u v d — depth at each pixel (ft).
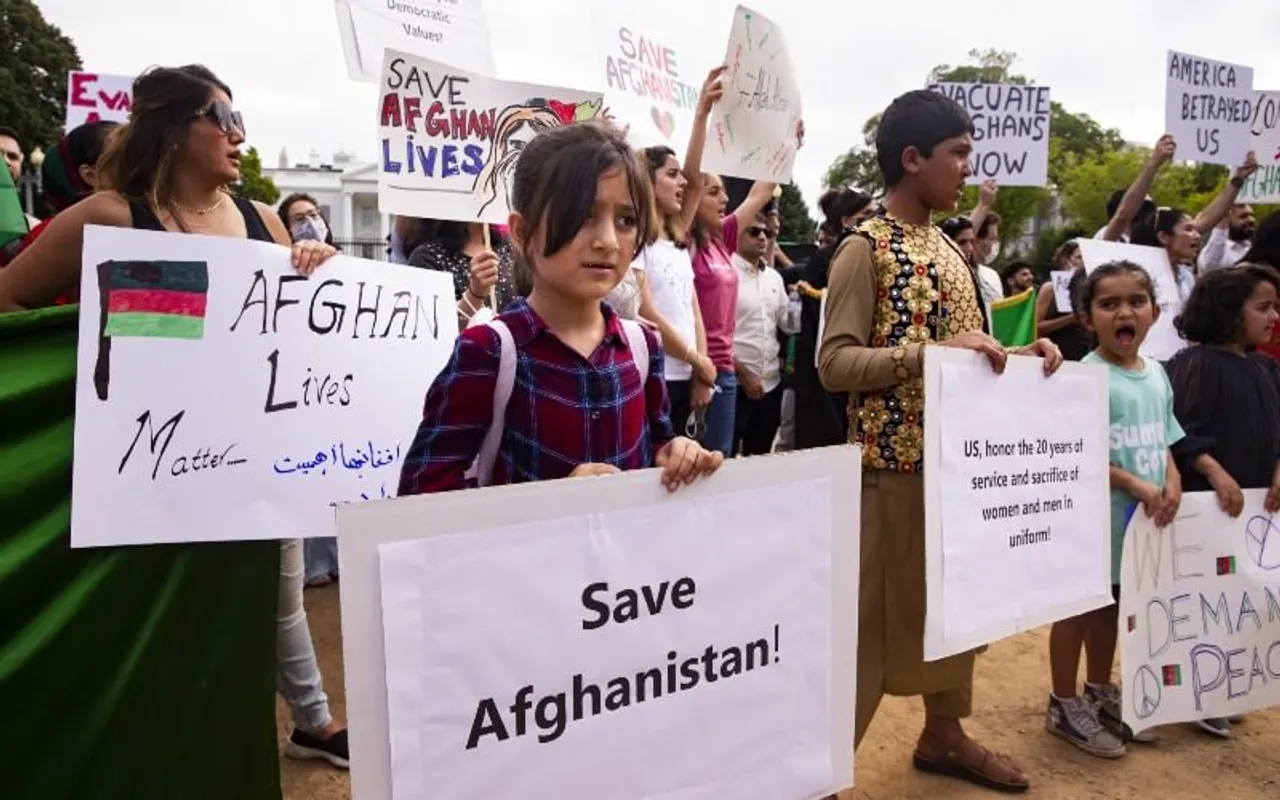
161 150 7.06
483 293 10.30
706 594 5.15
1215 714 10.25
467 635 4.30
